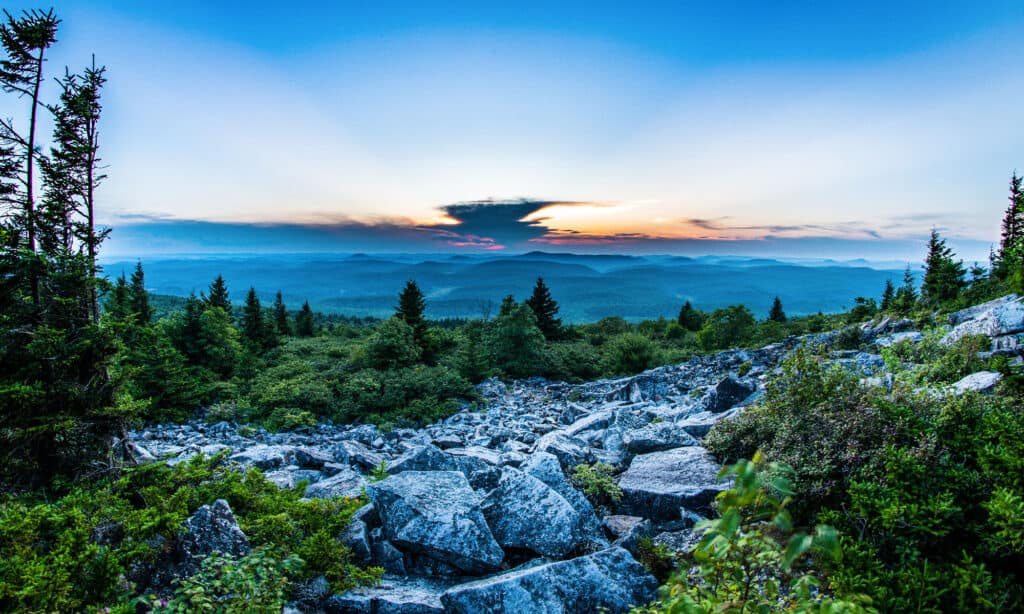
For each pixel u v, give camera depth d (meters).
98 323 7.84
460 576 6.18
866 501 5.17
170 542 5.44
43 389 7.02
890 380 10.64
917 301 33.22
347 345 36.78
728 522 2.19
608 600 5.36
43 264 7.11
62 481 6.93
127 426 8.14
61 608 4.17
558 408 20.73
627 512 7.85
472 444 14.55
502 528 6.66
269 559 4.42
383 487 7.07
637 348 32.56
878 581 4.46
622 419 14.09
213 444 15.66
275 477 10.84
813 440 6.67
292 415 19.11
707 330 39.88
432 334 35.88
